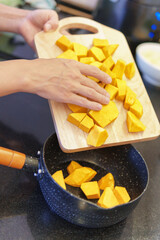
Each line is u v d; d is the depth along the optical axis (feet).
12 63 1.94
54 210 1.77
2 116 2.27
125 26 2.93
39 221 1.79
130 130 2.02
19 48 2.79
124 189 1.87
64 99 1.95
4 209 1.80
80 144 1.91
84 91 1.96
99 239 1.77
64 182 1.91
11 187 1.90
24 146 2.12
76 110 1.99
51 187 1.65
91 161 2.14
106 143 1.96
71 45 2.29
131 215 1.91
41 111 2.39
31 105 2.41
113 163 2.11
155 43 2.93
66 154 2.09
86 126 1.92
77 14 3.33
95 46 2.37
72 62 2.02
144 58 2.73
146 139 2.07
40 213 1.83
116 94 2.14
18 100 2.42
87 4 3.33
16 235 1.71
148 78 2.90
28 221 1.78
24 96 2.46
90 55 2.30
